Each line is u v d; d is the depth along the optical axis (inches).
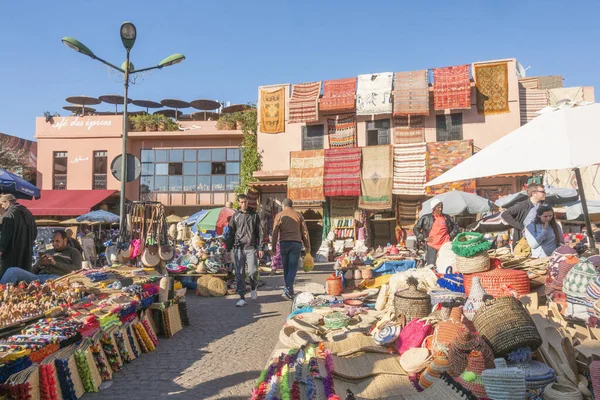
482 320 117.3
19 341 136.6
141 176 1018.1
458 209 554.3
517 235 279.3
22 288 179.5
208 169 1009.5
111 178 1010.1
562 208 552.7
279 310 299.9
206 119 1238.3
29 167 1154.7
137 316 209.9
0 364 123.0
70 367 144.4
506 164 144.5
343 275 284.7
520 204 252.2
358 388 120.8
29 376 127.1
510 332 110.3
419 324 142.9
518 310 114.8
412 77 778.2
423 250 506.6
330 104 795.4
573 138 135.7
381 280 269.0
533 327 112.0
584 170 637.3
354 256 321.7
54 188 1019.3
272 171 816.3
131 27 447.2
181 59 462.3
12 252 238.7
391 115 794.8
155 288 232.8
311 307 213.2
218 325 256.2
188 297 370.3
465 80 749.9
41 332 146.7
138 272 252.7
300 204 824.3
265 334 233.1
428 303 156.4
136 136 998.4
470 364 108.7
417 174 737.0
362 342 152.0
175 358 190.5
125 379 164.2
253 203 850.8
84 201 933.8
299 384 122.0
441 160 728.3
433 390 108.3
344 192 763.4
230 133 980.6
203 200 1003.9
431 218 312.0
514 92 749.3
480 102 761.0
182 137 1005.8
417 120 784.9
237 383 159.6
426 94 759.1
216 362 184.5
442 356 119.2
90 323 165.9
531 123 153.3
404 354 132.3
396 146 753.6
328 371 126.9
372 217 782.5
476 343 110.1
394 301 163.3
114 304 189.2
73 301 180.9
